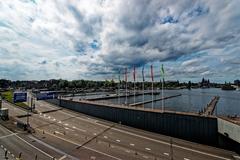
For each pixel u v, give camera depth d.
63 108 97.94
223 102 160.12
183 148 44.53
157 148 44.03
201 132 50.50
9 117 73.75
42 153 39.84
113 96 162.50
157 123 58.53
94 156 38.59
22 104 101.88
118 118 70.12
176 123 54.78
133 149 42.97
